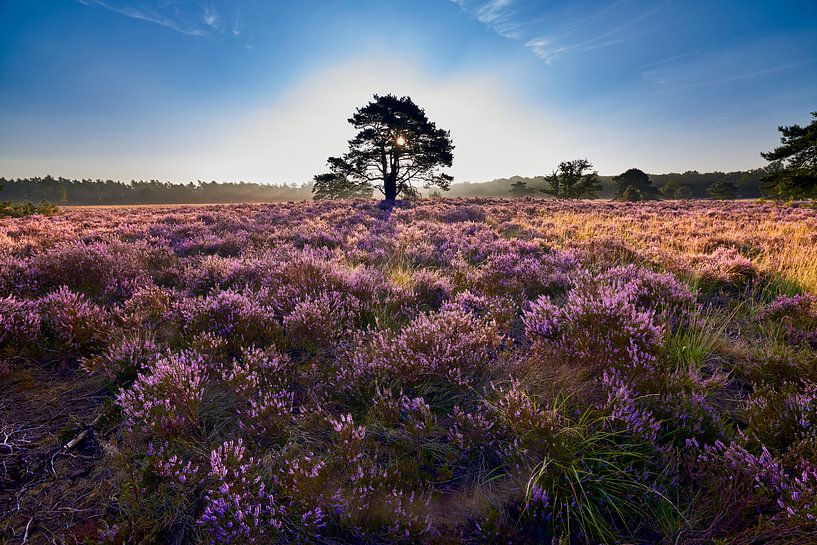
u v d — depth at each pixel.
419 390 3.34
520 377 3.35
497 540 2.06
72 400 3.12
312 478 2.20
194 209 29.16
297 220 18.02
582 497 2.21
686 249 9.48
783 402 2.83
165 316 4.54
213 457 2.25
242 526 1.93
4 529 2.01
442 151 39.81
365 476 2.32
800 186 31.98
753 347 4.14
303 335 4.21
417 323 4.07
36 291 5.22
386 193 40.56
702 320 4.53
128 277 6.14
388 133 40.12
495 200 36.09
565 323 3.88
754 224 14.58
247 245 10.28
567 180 98.62
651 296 5.15
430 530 2.08
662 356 3.60
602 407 2.78
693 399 2.87
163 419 2.62
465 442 2.64
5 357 3.55
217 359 3.66
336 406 3.16
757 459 2.28
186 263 7.98
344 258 8.30
